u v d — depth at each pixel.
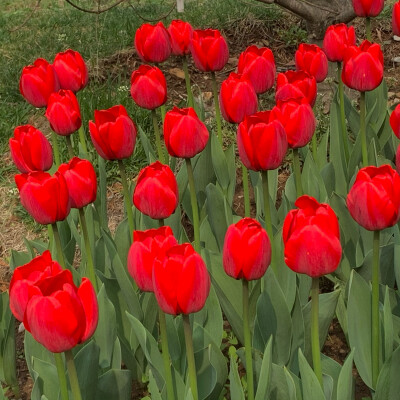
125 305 1.18
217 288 1.12
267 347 0.91
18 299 0.79
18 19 3.27
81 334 0.75
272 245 1.11
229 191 1.44
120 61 2.39
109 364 1.10
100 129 1.08
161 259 0.79
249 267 0.85
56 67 1.27
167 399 0.99
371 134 1.50
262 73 1.25
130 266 0.86
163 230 0.86
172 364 0.99
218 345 1.10
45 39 2.70
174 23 1.43
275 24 2.53
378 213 0.87
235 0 2.67
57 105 1.16
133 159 1.80
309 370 0.89
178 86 2.21
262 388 0.92
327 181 1.41
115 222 1.65
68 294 0.73
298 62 1.33
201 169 1.45
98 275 1.17
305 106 1.08
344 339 1.27
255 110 1.16
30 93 1.23
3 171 1.87
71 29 2.79
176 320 1.09
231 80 1.15
